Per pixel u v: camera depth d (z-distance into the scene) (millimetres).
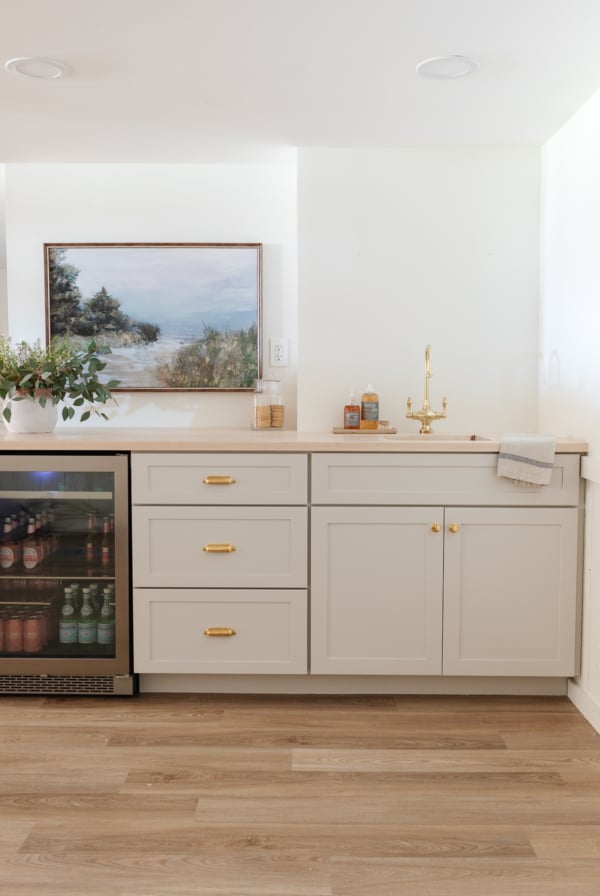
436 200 3152
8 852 1800
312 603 2674
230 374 3363
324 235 3156
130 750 2311
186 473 2662
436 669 2684
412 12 1986
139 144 3053
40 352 3033
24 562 2754
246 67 2336
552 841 1850
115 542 2678
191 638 2693
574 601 2652
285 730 2457
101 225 3342
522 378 3197
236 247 3326
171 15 2002
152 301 3346
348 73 2383
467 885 1687
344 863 1762
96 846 1822
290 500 2650
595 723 2469
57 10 1969
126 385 3369
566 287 2838
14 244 3352
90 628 2748
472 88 2504
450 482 2639
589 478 2535
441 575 2656
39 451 2719
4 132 2904
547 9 1975
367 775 2164
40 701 2707
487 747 2340
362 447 2625
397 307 3180
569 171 2801
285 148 3119
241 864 1758
